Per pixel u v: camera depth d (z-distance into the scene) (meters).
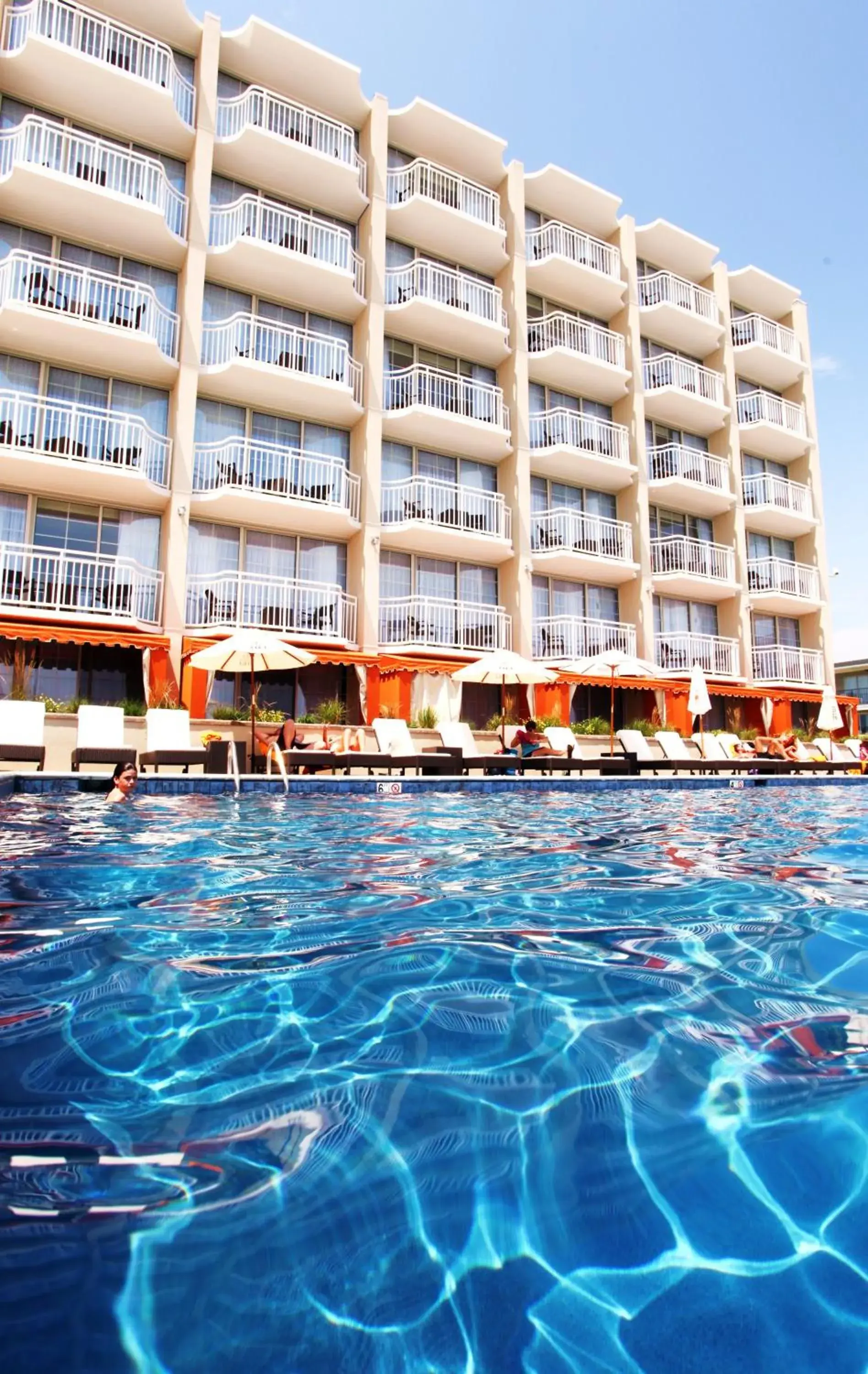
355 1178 1.30
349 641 17.34
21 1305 1.00
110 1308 0.99
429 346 19.61
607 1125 1.48
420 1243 1.15
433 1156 1.38
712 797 10.91
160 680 14.32
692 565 23.27
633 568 20.92
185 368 15.62
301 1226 1.17
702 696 18.69
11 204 14.38
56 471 14.11
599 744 17.91
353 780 10.45
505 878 4.20
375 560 17.42
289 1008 2.11
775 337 25.84
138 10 15.77
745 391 26.14
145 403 15.85
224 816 7.24
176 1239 1.13
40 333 14.22
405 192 19.12
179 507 15.30
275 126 17.34
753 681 23.55
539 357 20.14
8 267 14.02
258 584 16.58
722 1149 1.40
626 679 19.17
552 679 14.96
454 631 18.81
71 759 11.85
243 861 4.64
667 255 23.77
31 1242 1.11
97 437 15.13
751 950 2.70
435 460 19.61
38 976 2.36
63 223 14.91
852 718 25.42
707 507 23.77
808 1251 1.16
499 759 13.20
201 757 11.38
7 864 4.45
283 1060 1.76
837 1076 1.69
